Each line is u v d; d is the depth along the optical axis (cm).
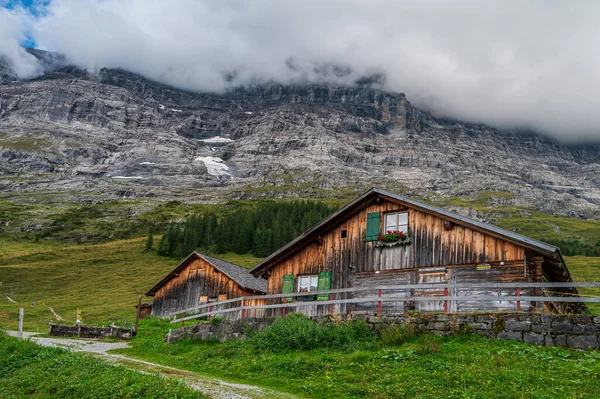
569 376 1684
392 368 1917
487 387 1631
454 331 2236
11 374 2273
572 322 2000
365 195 3225
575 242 19450
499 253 2717
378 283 3092
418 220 3050
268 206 19950
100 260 12794
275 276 3566
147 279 10544
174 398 1692
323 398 1722
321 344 2359
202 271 5962
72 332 3903
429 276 2922
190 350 2850
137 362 2394
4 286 9494
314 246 3441
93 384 1952
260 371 2142
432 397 1603
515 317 2128
